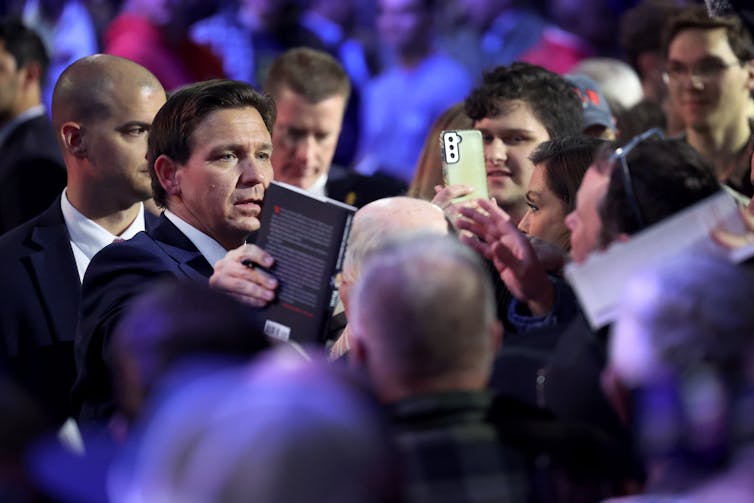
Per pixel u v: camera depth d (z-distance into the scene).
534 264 6.01
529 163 7.64
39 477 4.11
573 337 5.38
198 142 6.56
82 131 7.51
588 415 5.21
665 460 4.19
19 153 9.18
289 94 9.45
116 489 3.99
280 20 14.31
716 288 4.27
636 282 4.43
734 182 8.52
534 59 14.88
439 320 4.59
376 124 14.91
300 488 3.46
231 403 3.62
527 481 4.60
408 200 6.19
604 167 5.37
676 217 4.98
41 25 14.38
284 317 5.88
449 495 4.51
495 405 4.71
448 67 14.90
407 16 14.77
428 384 4.62
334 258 5.85
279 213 5.91
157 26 13.01
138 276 6.46
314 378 3.68
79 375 6.50
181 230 6.68
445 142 7.02
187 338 4.39
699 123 8.59
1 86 9.45
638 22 10.78
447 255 4.70
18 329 7.35
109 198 7.59
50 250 7.52
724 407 4.13
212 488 3.47
